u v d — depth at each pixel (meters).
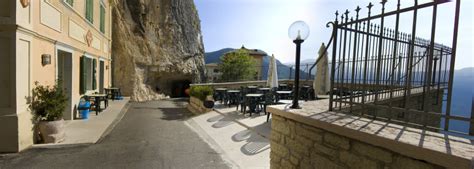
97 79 11.40
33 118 5.20
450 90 1.71
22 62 4.87
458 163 1.32
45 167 4.10
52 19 6.29
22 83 4.87
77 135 6.07
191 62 23.81
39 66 5.57
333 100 2.77
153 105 14.80
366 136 1.82
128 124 8.07
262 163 4.32
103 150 5.07
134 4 18.62
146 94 19.00
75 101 8.27
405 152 1.58
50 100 5.43
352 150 1.99
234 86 14.41
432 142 1.59
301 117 2.49
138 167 4.18
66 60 7.79
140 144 5.55
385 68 3.15
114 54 17.22
